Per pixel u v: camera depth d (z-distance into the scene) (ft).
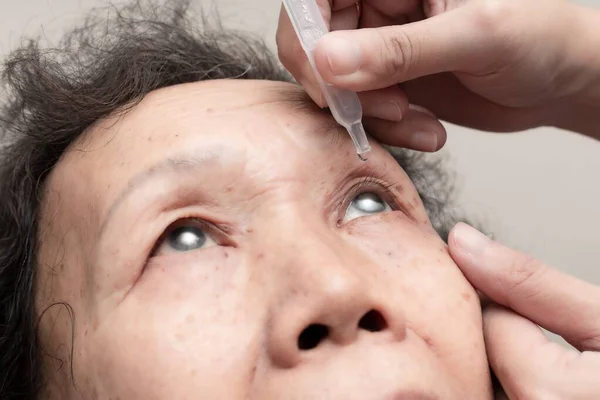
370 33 2.50
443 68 2.79
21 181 2.97
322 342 2.20
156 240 2.47
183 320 2.31
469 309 2.59
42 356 2.76
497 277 2.70
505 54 2.89
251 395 2.20
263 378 2.20
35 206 2.91
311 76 2.64
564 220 5.02
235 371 2.23
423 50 2.64
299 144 2.58
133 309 2.39
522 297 2.70
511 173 5.05
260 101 2.73
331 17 3.03
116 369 2.35
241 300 2.33
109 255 2.47
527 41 2.90
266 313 2.28
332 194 2.61
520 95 3.23
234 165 2.49
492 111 3.43
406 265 2.58
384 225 2.69
